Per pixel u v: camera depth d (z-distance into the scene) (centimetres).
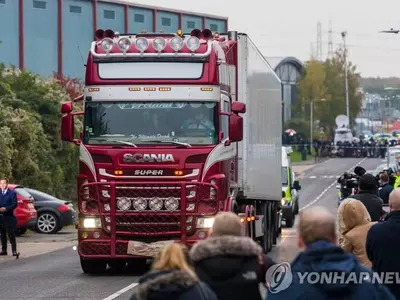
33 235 6931
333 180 16438
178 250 1456
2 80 8906
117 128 3962
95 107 3984
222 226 1597
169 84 3962
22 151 8175
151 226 3916
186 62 3975
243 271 1573
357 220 2228
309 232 1473
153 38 4125
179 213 3900
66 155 9225
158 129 3950
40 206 7106
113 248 3931
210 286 1566
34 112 8844
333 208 11181
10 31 10894
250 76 4678
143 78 3969
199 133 3944
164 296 1424
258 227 4791
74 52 11806
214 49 4009
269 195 5178
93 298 3322
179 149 3912
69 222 7125
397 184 4972
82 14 11881
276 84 5650
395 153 11056
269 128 5244
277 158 5497
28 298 3344
